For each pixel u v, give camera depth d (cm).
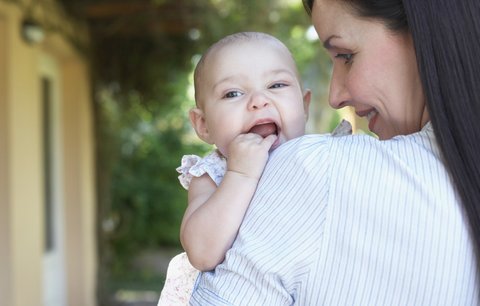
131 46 823
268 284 138
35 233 574
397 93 147
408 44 145
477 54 130
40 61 657
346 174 137
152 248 1236
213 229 145
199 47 779
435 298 133
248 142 149
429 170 135
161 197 1234
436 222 133
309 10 165
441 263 133
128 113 871
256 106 168
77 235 750
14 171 524
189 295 174
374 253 134
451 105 131
